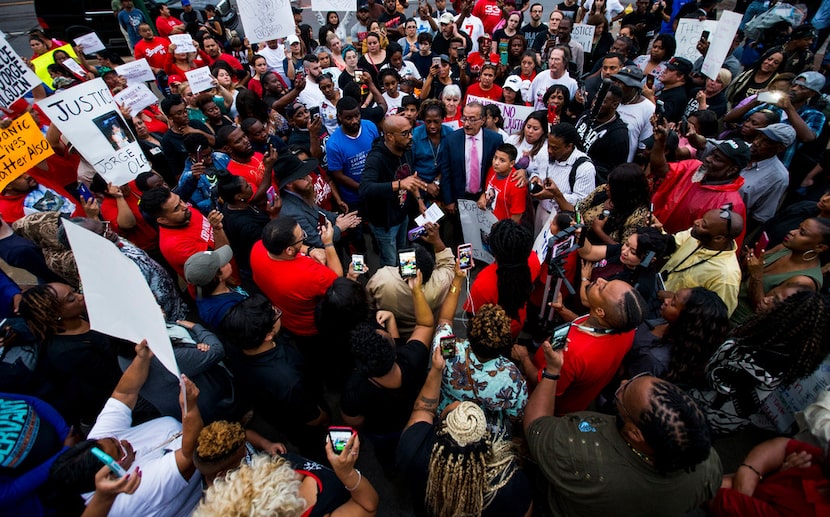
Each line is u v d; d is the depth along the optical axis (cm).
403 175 420
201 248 342
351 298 240
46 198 406
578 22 951
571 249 291
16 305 311
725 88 631
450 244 521
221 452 179
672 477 168
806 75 479
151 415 267
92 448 171
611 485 170
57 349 244
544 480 217
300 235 276
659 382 165
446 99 527
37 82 395
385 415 233
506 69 726
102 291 194
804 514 175
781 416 261
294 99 582
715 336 223
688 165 362
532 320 365
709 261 282
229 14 1194
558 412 267
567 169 399
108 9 1120
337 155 444
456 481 176
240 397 281
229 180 352
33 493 193
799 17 729
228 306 275
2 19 1556
